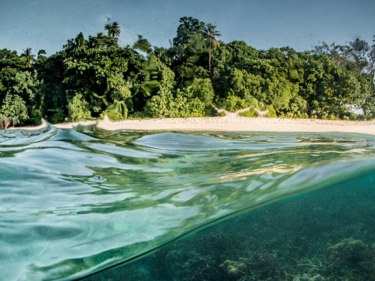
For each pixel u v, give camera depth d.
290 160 6.97
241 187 5.61
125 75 26.11
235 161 6.88
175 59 28.84
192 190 5.33
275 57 27.38
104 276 6.86
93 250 3.82
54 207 4.49
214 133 12.60
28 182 5.19
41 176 5.46
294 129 16.36
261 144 9.02
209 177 5.87
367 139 10.85
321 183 7.58
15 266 3.34
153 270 7.12
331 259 7.23
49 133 10.42
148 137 9.96
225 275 6.72
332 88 24.48
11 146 7.64
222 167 6.42
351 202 11.83
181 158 7.06
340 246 7.56
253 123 19.95
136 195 5.09
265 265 7.04
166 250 7.68
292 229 9.61
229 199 5.57
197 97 25.56
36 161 6.26
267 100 24.72
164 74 26.14
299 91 25.33
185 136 10.69
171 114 24.67
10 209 4.30
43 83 26.94
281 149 8.23
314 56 26.17
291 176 6.15
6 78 26.33
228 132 13.55
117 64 24.66
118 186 5.38
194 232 6.39
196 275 6.77
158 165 6.50
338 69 24.72
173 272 6.99
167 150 7.77
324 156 7.27
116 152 7.38
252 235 8.83
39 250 3.62
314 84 25.34
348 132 14.88
